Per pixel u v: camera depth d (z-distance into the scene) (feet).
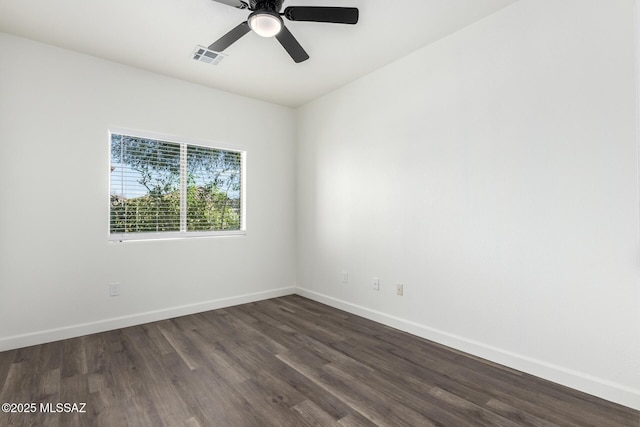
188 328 9.50
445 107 8.23
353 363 7.30
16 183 8.09
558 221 6.36
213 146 11.50
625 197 5.62
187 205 11.05
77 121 8.88
